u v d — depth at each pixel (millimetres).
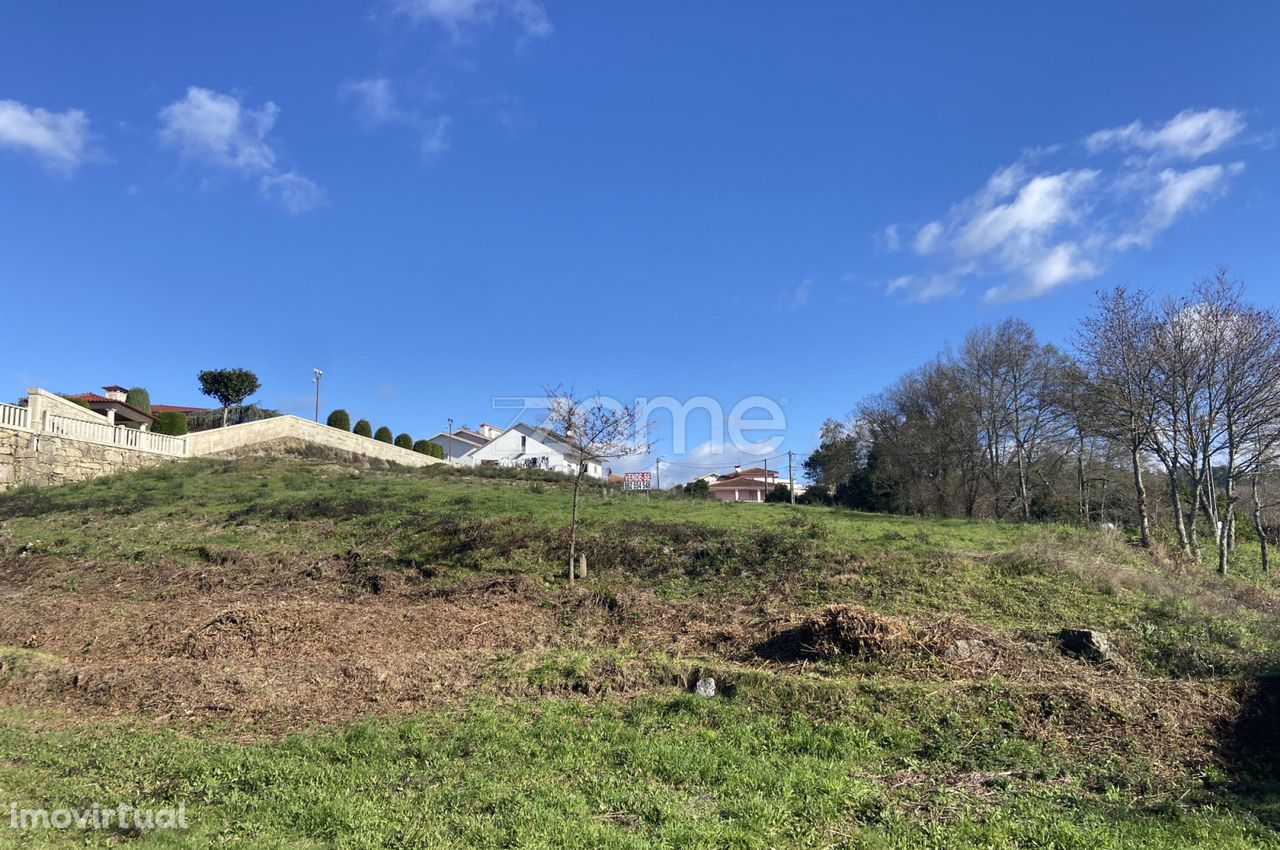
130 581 15195
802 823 5668
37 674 10289
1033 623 10688
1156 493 36750
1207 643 9828
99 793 6469
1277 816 5895
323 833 5543
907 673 8898
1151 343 24156
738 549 14484
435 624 11914
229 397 47969
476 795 6141
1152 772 6703
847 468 51562
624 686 8992
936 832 5496
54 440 25984
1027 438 40688
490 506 20219
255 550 16531
